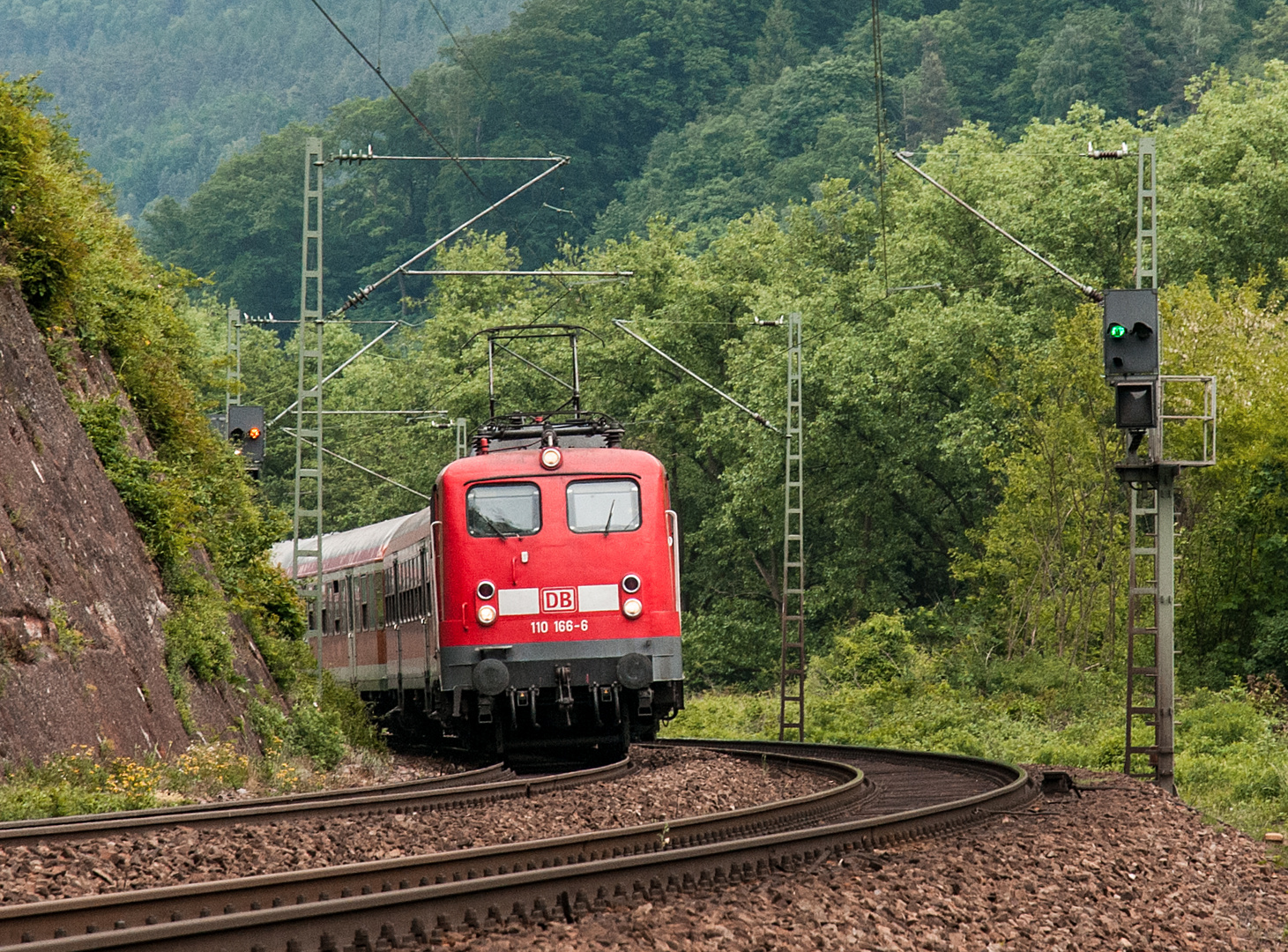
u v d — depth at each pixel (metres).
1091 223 60.19
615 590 24.39
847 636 58.09
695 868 11.78
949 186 67.00
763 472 67.88
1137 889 13.15
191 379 38.22
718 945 9.45
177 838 13.57
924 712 43.56
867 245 81.56
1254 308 50.22
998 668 49.28
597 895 10.69
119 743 20.12
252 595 33.88
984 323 60.34
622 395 78.94
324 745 28.44
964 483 70.81
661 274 82.69
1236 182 60.75
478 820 16.22
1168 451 47.81
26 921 8.98
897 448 67.38
